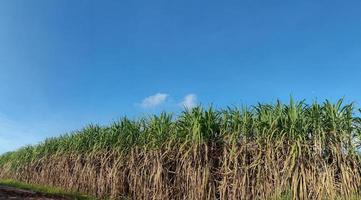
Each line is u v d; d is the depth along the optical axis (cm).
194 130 1144
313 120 965
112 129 1562
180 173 1198
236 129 1095
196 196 1109
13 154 2658
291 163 948
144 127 1395
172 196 1212
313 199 922
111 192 1432
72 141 1852
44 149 2166
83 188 1623
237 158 1066
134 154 1387
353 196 880
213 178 1115
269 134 1011
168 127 1298
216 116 1166
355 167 898
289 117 1006
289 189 948
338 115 940
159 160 1245
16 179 2403
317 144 938
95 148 1602
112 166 1500
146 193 1290
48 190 1593
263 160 1017
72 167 1786
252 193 1016
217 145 1147
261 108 1063
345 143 916
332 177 901
